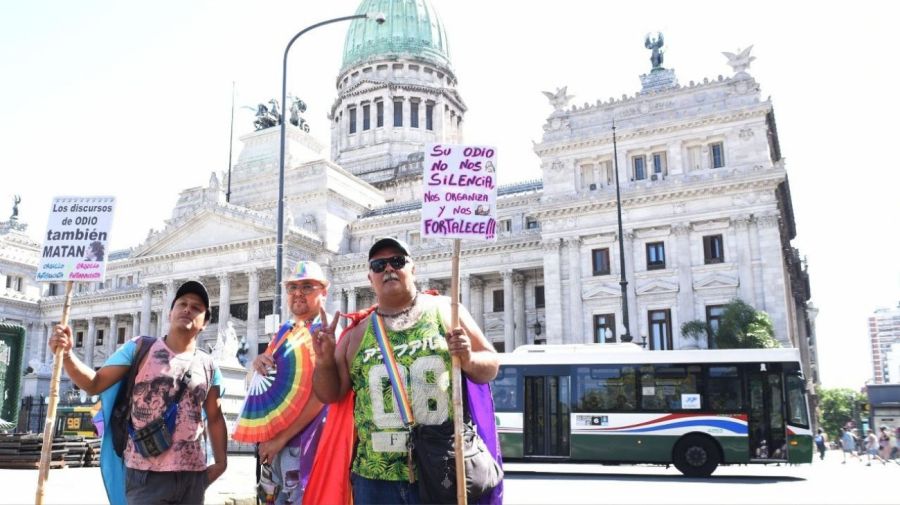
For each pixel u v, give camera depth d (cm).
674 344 6694
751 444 3309
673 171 7062
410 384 800
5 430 2455
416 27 14162
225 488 1712
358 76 14000
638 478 3244
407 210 10119
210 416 1040
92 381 952
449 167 914
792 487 2828
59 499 1455
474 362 790
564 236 7344
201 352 1035
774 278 6388
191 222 9512
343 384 873
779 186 6981
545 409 3572
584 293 7150
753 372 3372
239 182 10600
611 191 7119
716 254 6731
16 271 12156
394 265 834
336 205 9962
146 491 930
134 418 945
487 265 8588
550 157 7638
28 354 11862
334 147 14238
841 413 17475
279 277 3844
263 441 1037
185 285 1001
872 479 3291
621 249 5300
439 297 884
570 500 2300
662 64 7975
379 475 796
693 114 7012
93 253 1102
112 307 11444
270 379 1047
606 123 7462
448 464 780
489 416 853
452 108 14088
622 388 3497
